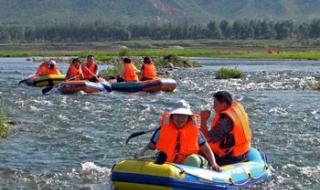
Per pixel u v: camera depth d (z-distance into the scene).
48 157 18.61
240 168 15.27
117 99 33.84
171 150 14.33
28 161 18.03
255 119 26.50
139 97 35.16
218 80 49.22
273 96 36.81
